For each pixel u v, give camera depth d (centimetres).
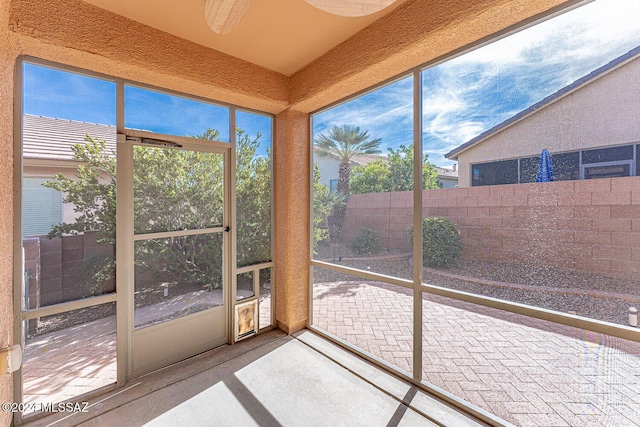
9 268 165
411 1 181
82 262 199
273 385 211
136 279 222
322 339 285
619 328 131
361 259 259
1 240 153
